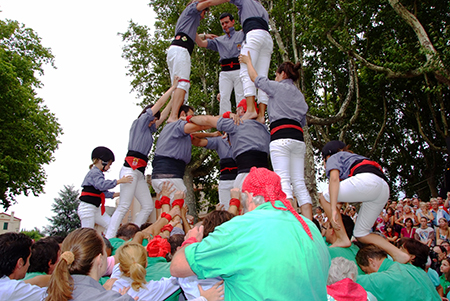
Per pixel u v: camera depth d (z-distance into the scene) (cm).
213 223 293
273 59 1805
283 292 179
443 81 1250
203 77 2088
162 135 524
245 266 186
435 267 675
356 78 1681
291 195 395
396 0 1295
